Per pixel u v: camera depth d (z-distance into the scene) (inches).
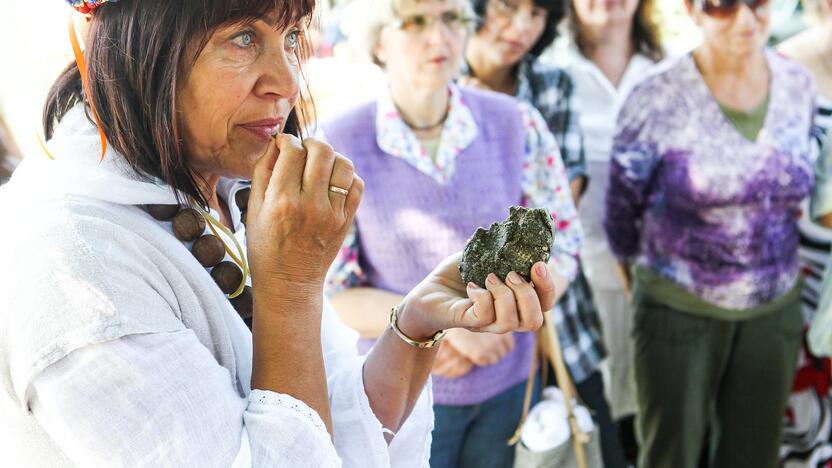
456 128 79.9
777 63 92.9
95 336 29.7
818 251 99.6
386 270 79.4
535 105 95.9
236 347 37.3
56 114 38.0
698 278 94.3
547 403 81.7
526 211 36.5
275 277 34.8
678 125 93.0
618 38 95.0
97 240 31.9
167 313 32.9
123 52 34.1
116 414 29.6
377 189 78.4
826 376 102.1
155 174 35.7
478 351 77.1
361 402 41.3
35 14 82.9
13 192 34.5
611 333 103.9
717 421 101.8
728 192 91.9
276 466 32.3
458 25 77.2
